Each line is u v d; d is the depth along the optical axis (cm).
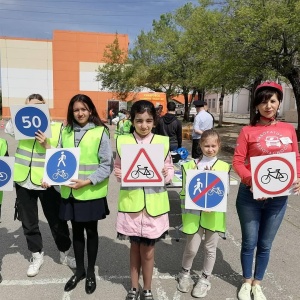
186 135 1571
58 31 3347
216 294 298
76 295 292
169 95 2677
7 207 536
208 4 1248
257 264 294
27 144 307
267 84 267
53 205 319
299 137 1246
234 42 982
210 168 294
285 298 294
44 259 356
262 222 286
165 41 2294
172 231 442
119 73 2745
